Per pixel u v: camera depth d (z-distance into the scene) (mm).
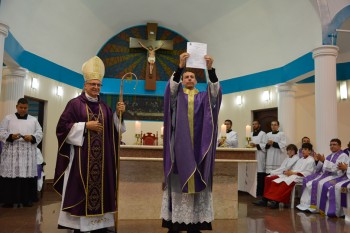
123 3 10242
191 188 3152
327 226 4750
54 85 9297
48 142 9000
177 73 3281
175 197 3258
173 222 3217
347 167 5801
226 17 10062
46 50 9102
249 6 9289
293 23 8172
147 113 10938
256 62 9836
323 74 6766
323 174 6227
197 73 11359
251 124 9844
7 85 7941
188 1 10266
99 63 3785
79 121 3609
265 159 8031
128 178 5086
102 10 10094
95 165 3523
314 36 7520
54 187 3553
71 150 3562
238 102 10234
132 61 11125
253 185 5441
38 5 8281
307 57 7789
